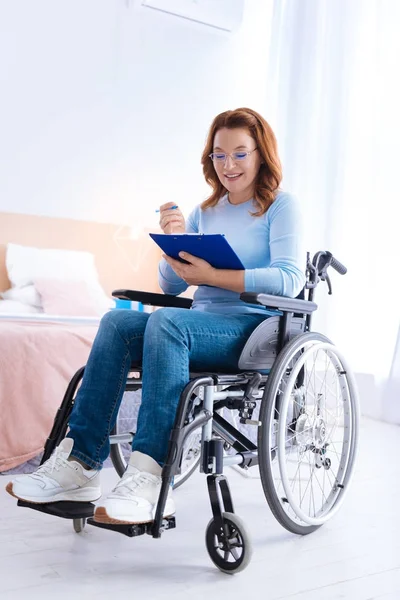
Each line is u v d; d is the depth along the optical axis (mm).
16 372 2170
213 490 1463
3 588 1321
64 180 3811
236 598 1333
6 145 3660
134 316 1634
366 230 3562
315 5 3867
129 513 1353
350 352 3600
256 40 4355
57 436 1631
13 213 3639
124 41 3941
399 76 3471
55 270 3510
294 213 1733
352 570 1513
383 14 3510
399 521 1891
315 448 1855
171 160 4117
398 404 3428
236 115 1766
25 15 3676
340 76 3664
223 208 1875
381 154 3498
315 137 3840
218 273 1624
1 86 3637
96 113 3881
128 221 3988
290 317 1662
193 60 4156
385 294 3469
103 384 1584
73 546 1566
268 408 1551
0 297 3441
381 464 2602
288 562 1535
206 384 1487
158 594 1334
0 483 2035
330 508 1820
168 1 3863
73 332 2312
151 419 1441
